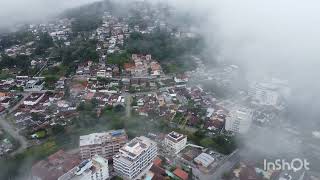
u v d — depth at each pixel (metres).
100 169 187.25
